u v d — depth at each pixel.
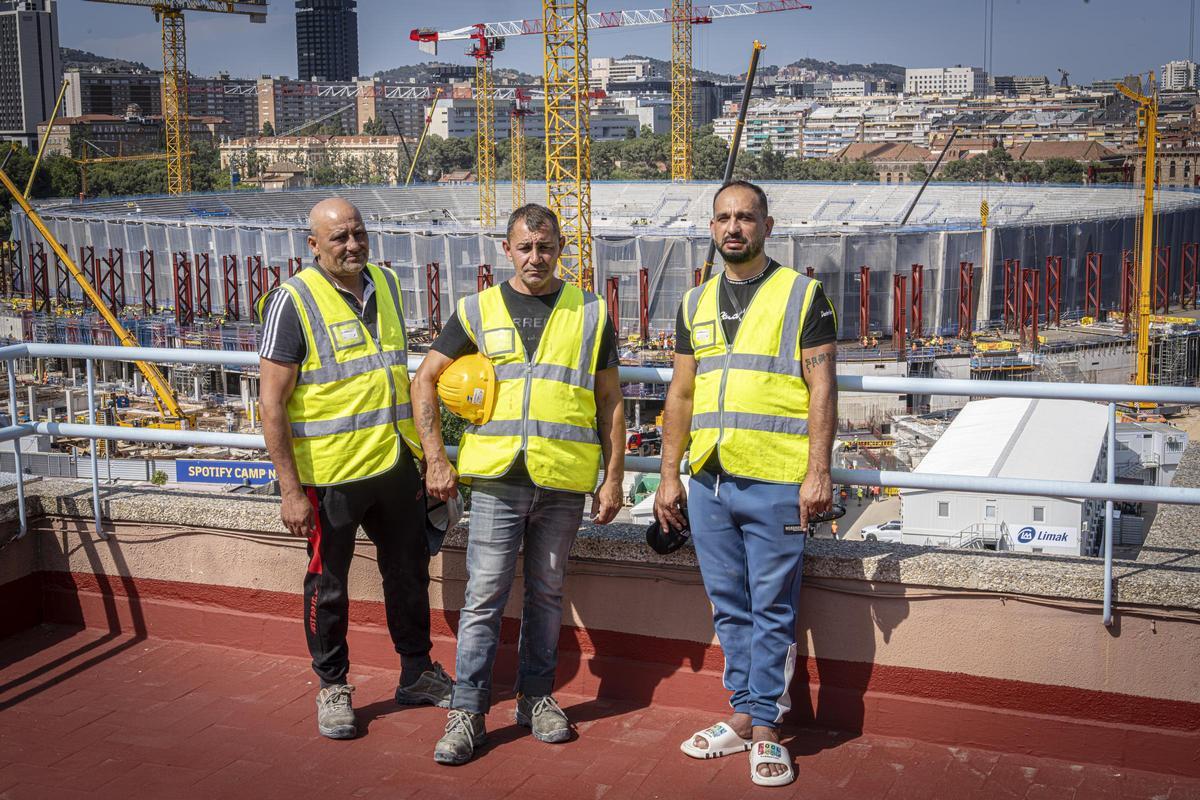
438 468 4.50
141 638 5.64
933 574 4.34
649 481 45.66
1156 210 141.25
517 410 4.41
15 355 5.46
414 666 4.89
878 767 4.27
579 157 75.81
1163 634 4.11
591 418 4.52
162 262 141.00
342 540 4.63
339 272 4.57
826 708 4.57
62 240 149.25
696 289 4.42
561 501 4.52
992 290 121.88
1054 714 4.28
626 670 4.85
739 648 4.43
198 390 90.44
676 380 4.46
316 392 4.54
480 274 112.62
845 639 4.53
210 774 4.29
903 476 4.37
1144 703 4.16
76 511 5.65
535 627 4.62
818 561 4.49
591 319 4.48
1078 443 31.92
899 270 118.12
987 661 4.34
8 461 30.19
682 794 4.10
